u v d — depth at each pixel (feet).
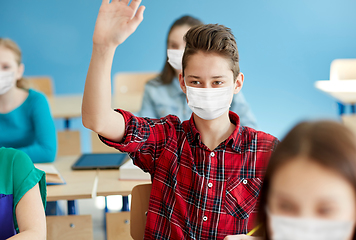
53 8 14.87
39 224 3.72
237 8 14.74
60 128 14.94
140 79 11.94
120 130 3.37
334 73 12.42
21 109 6.88
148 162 3.91
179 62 7.03
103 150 7.71
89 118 3.12
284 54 15.02
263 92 15.29
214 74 3.59
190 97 3.68
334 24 14.78
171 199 3.79
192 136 3.87
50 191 5.46
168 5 14.75
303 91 15.24
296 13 14.74
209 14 14.82
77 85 15.46
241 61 15.10
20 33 14.99
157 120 4.00
